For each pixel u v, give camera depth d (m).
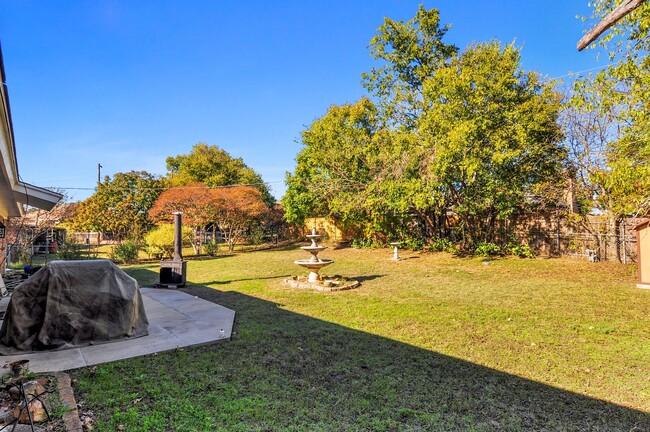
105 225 23.19
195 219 18.98
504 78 11.07
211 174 32.03
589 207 11.97
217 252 19.45
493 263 12.34
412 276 10.59
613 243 11.42
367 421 2.78
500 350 4.52
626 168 7.57
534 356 4.30
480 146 11.51
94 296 4.77
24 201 7.84
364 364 4.07
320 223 23.00
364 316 6.22
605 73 7.37
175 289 9.24
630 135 7.52
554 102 11.42
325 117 17.77
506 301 7.25
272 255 17.73
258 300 7.72
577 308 6.58
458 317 6.08
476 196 12.86
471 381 3.61
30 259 14.80
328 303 7.31
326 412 2.94
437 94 12.39
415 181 12.50
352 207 16.03
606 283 8.79
